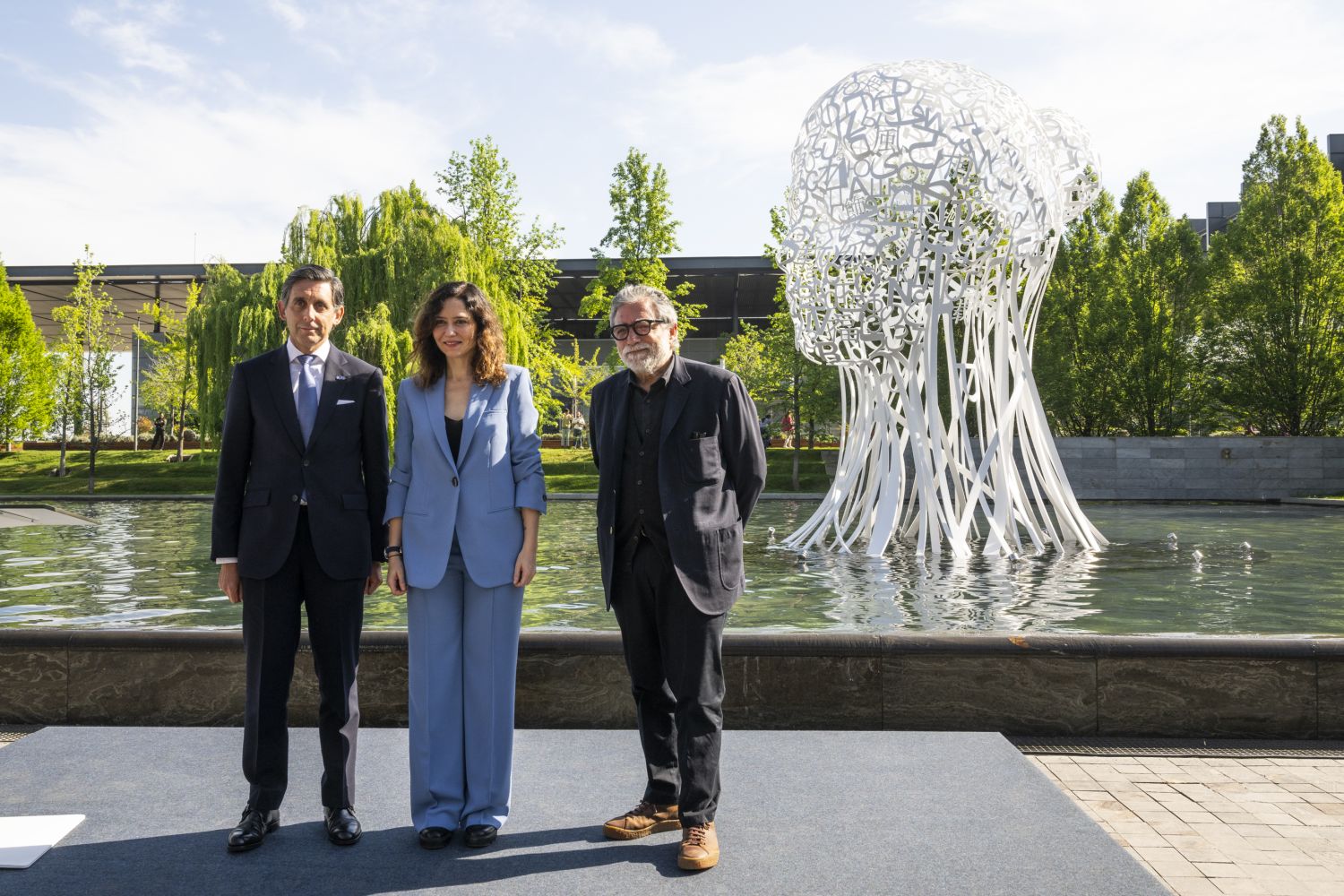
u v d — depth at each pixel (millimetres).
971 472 10609
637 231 29469
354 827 2727
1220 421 26438
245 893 2375
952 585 8023
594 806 3035
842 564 9453
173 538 12414
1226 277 25328
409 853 2648
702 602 2652
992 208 9969
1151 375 24688
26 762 3426
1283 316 24078
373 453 2896
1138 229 26984
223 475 2812
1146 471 22875
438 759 2795
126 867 2529
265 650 2746
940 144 9891
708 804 2604
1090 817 2895
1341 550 10758
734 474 2852
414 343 2945
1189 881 2486
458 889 2408
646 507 2779
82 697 4062
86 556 10344
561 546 11531
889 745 3676
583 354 45219
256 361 2873
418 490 2844
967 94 10086
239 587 2848
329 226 21859
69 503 21844
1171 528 14078
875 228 10258
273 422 2805
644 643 2850
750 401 2877
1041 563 9555
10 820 2857
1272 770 3477
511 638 2852
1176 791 3236
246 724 2773
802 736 3791
